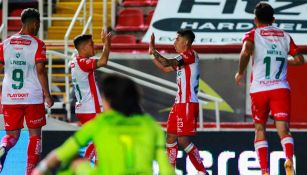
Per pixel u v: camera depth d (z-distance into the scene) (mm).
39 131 28297
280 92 26203
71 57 36625
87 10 48531
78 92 29344
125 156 16625
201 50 43312
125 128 16797
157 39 44312
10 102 27906
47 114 35156
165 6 46344
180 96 29109
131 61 42406
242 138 32594
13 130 28109
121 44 44312
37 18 28031
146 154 16703
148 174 16625
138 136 16781
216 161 32656
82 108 29297
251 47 26359
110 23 47688
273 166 32406
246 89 41906
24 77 27906
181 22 45438
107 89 17000
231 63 42312
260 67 26469
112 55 42469
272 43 26453
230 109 42000
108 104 17031
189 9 46125
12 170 32594
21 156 32781
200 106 36625
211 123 40281
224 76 42281
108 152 16625
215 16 45625
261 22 26719
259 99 26453
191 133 29094
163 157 16656
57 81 42125
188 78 28969
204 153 32719
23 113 28109
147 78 38750
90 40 29312
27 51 27750
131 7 49406
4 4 40719
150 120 17078
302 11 45594
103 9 46125
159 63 28547
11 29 46375
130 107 16969
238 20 45219
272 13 26719
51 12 46125
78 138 16609
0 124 33688
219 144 32656
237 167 32625
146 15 48844
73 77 29312
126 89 16969
